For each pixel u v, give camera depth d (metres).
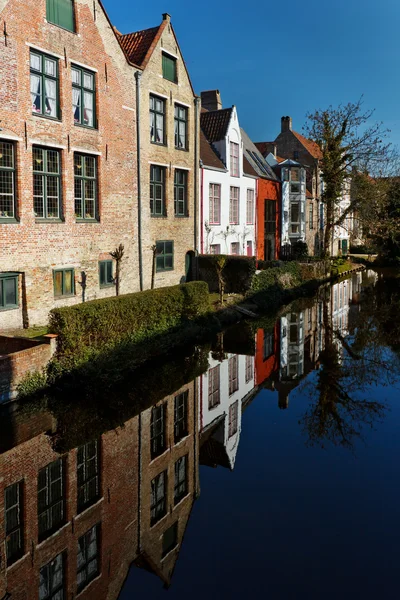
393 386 14.43
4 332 14.52
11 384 11.38
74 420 11.32
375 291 33.19
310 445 10.58
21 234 14.82
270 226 37.44
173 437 10.91
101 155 17.80
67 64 16.03
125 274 19.56
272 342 19.31
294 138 47.62
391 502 8.24
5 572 6.66
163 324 16.88
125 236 19.42
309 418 12.09
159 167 21.78
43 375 12.14
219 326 20.30
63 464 9.39
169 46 21.69
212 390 13.91
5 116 14.00
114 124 18.38
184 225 23.75
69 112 16.22
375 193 38.53
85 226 17.27
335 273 40.41
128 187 19.42
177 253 23.33
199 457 9.96
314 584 6.27
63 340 12.57
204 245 26.33
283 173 38.94
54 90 15.80
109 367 13.09
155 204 21.73
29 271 15.19
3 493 8.35
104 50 17.62
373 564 6.67
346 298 30.14
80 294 17.28
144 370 14.98
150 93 20.48
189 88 23.38
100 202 17.92
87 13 16.78
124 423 11.37
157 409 12.26
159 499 8.38
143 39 21.16
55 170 16.08
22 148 14.62
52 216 16.09
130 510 8.07
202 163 25.30
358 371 15.87
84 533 7.50
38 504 8.14
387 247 49.66
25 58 14.51
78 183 17.14
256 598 6.03
